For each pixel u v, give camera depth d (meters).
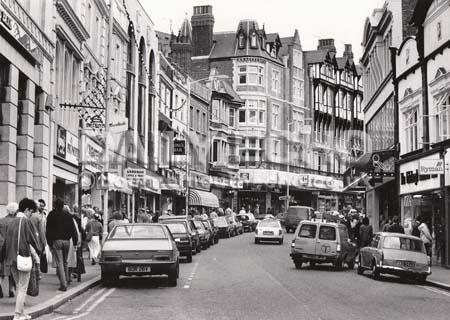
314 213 63.00
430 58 31.23
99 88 38.22
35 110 26.16
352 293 17.81
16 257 11.84
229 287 18.48
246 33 82.12
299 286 19.20
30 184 24.62
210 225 42.72
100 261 18.22
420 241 22.92
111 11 27.92
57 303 13.88
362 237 28.36
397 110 37.00
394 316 13.42
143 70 49.62
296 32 88.25
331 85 94.25
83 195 34.03
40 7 26.44
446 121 29.31
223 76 66.25
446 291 19.80
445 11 29.20
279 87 84.69
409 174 33.81
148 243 18.48
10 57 21.88
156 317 12.52
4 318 11.59
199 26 82.44
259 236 45.09
